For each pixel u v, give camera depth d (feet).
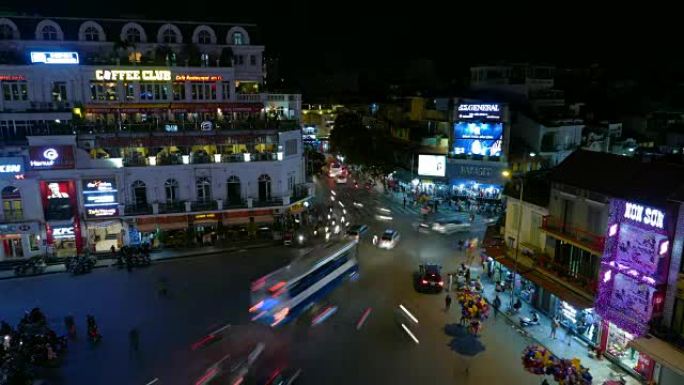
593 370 99.25
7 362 97.81
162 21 196.54
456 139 226.79
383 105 314.55
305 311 124.36
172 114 184.03
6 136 169.48
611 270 99.45
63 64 174.60
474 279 143.54
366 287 140.15
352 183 278.46
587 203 108.47
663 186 93.40
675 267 88.28
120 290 140.26
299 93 219.41
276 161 182.60
